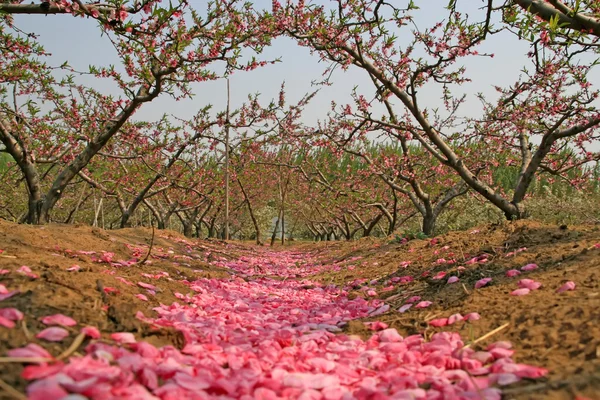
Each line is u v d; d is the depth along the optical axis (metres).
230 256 13.33
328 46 8.92
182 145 14.52
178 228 31.33
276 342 3.13
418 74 9.01
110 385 1.90
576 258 4.12
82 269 4.27
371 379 2.46
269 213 35.34
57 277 3.33
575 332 2.63
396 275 6.64
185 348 2.80
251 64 8.77
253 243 27.92
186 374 2.17
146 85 9.75
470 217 14.54
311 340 3.41
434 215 13.38
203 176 18.11
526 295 3.52
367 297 5.73
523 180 9.57
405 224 23.05
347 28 8.90
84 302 3.04
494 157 12.05
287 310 5.09
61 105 11.28
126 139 13.56
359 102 11.43
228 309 4.74
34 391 1.68
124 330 2.83
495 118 9.54
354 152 13.44
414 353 2.88
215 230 34.81
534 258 4.62
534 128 9.09
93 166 13.26
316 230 36.34
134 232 11.64
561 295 3.29
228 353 2.88
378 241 14.36
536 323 2.94
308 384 2.31
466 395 2.14
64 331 2.39
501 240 6.14
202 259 10.54
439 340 2.97
